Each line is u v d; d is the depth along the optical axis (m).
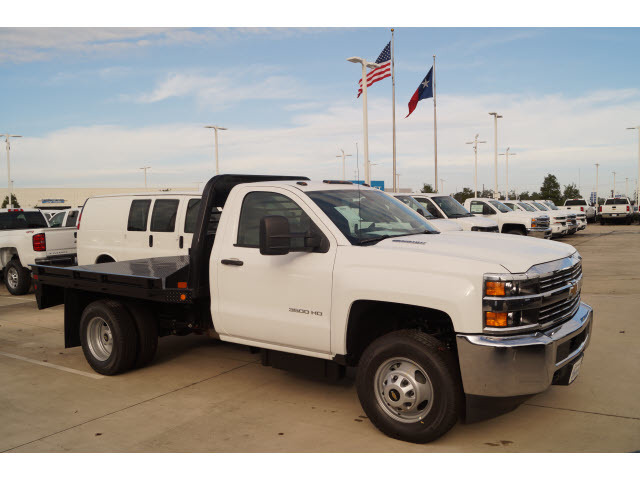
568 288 4.17
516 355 3.65
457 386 3.88
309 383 5.55
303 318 4.59
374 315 4.61
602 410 4.61
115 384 5.62
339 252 4.42
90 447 4.10
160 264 6.58
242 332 5.05
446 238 4.64
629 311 8.36
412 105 28.83
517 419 4.47
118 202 9.05
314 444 4.08
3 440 4.27
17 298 11.39
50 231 11.31
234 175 5.69
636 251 17.92
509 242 4.50
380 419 4.15
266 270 4.80
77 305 6.36
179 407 4.92
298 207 4.75
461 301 3.75
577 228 27.50
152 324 6.02
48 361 6.53
